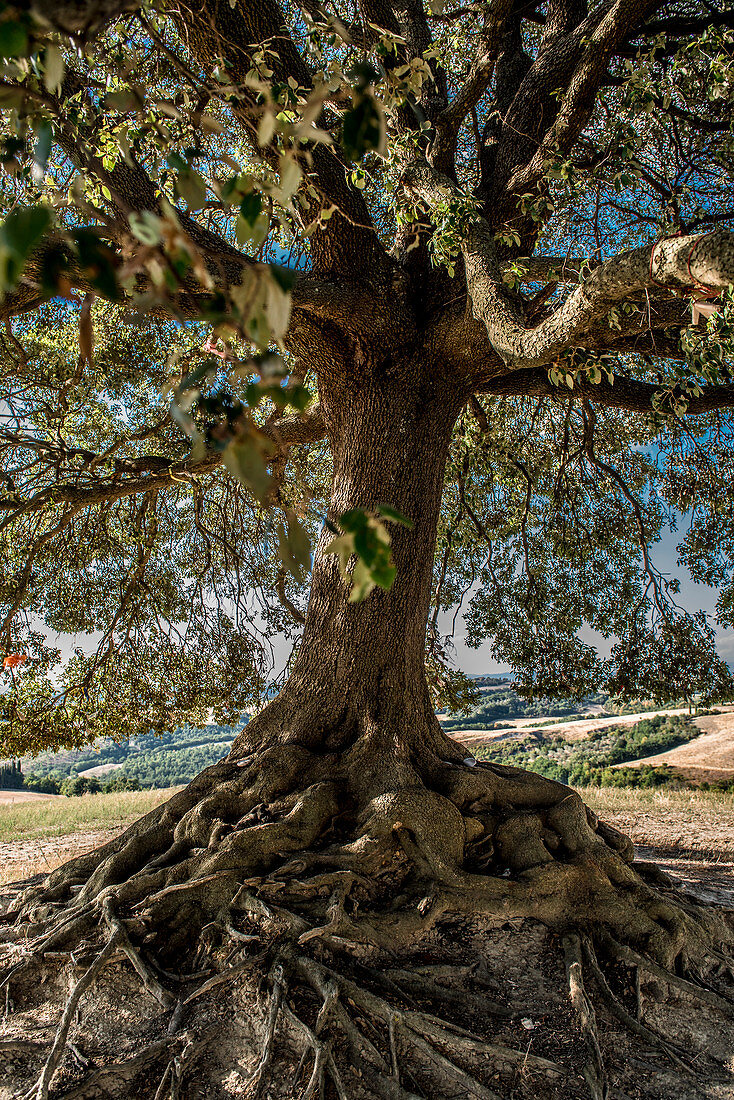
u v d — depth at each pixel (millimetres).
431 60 6848
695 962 5410
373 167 7258
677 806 14328
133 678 11031
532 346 4074
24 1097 3812
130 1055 4113
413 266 7148
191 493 11125
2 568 9953
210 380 1263
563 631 11773
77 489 7680
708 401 7035
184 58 7062
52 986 4668
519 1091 4016
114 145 4570
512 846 5637
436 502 6801
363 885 4961
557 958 5098
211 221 7391
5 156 2490
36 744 10242
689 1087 4223
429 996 4574
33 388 9047
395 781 5523
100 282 1037
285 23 5633
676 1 7543
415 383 6742
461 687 11758
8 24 1070
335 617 6363
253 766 5750
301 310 6359
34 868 9805
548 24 7605
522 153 7039
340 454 6887
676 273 2855
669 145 7988
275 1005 4148
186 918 4852
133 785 36531
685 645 10594
